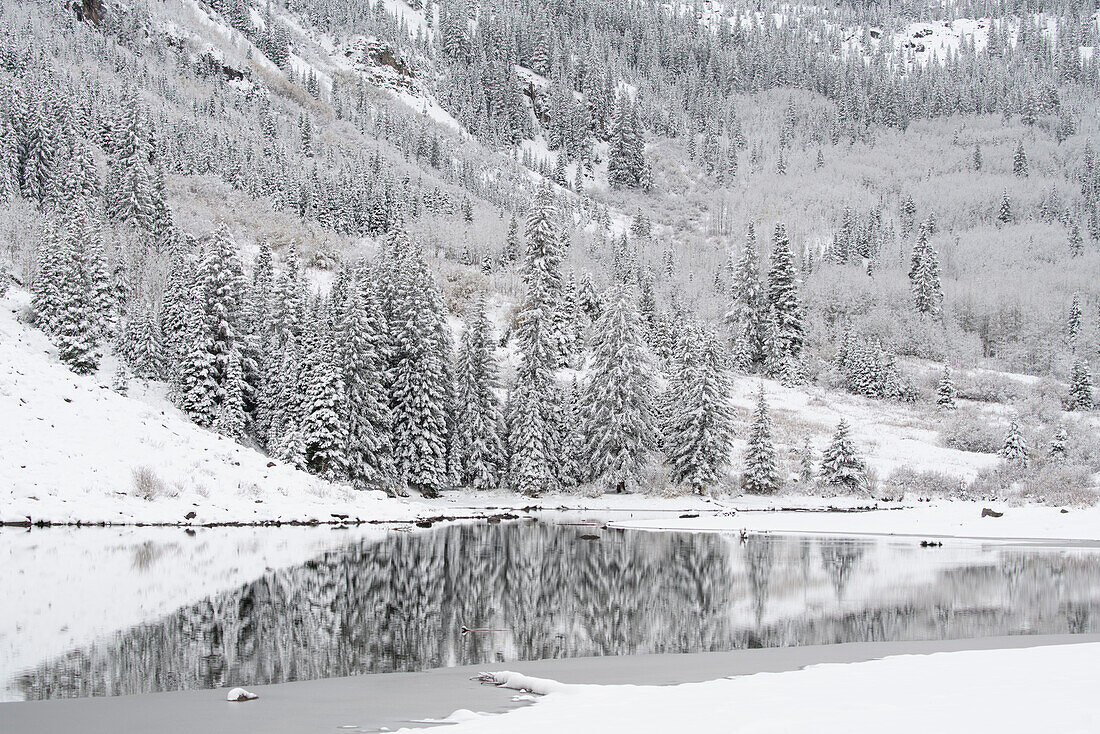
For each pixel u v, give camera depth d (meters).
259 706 8.95
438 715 8.35
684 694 8.84
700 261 155.12
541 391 54.47
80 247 63.09
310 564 22.28
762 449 55.22
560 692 9.45
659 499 51.72
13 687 10.24
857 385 93.31
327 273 99.69
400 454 50.31
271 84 188.25
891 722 7.08
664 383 76.75
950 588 20.44
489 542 29.97
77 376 36.50
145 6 185.12
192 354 50.69
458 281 104.94
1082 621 15.97
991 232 178.88
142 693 9.86
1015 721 7.08
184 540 25.69
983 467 65.88
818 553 28.00
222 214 106.38
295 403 49.53
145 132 109.31
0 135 89.06
